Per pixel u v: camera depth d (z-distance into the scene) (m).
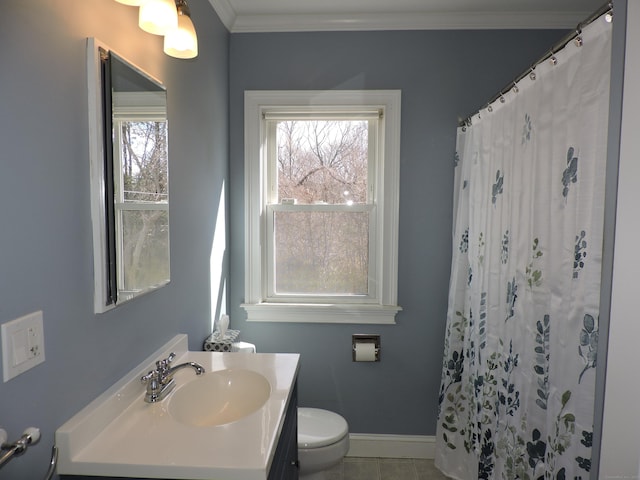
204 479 0.89
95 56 1.00
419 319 2.28
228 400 1.37
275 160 2.33
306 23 2.18
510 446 1.54
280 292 2.35
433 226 2.24
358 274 2.34
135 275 1.21
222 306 2.15
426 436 2.32
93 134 1.00
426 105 2.20
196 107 1.75
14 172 0.78
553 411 1.27
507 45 2.16
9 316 0.77
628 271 0.89
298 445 1.76
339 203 2.32
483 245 1.84
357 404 2.33
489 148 1.79
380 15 2.14
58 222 0.90
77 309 0.97
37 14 0.83
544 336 1.35
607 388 0.93
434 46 2.19
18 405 0.80
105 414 1.04
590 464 1.08
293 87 2.22
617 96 0.91
